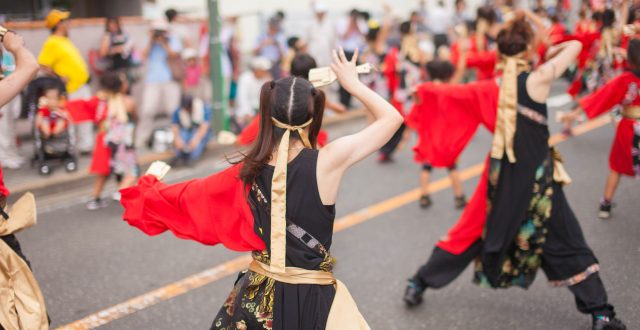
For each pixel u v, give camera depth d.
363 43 12.06
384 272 4.98
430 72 6.70
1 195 3.12
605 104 5.11
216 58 9.03
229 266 5.16
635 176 5.52
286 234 2.52
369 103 2.59
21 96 8.18
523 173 3.75
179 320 4.30
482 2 19.19
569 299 4.39
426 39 12.26
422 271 4.22
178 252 5.49
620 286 4.44
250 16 15.87
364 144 2.52
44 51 7.79
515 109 3.74
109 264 5.28
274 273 2.54
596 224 5.69
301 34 14.17
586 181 6.98
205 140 8.44
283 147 2.50
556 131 9.39
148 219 2.80
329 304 2.54
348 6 17.08
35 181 7.40
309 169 2.50
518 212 3.79
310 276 2.53
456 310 4.31
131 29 10.45
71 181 7.54
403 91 8.56
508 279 3.98
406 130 8.78
